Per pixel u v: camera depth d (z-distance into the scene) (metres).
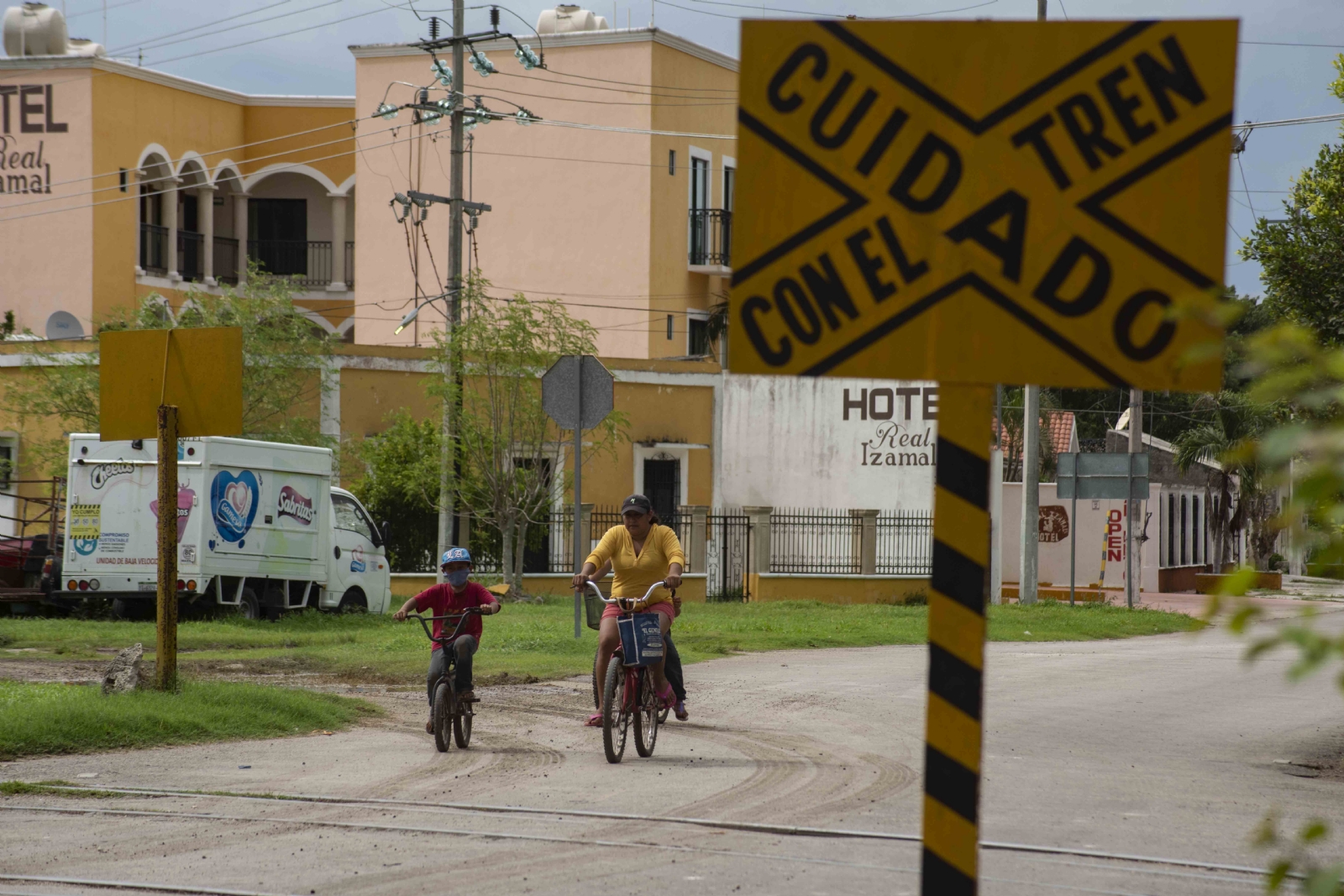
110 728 16.39
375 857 10.98
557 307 45.34
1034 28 5.92
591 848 11.32
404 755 16.33
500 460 42.88
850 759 16.23
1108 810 13.47
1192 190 5.77
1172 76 5.79
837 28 6.10
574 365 29.44
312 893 9.87
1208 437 72.94
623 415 44.94
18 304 62.38
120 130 63.06
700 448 53.09
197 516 33.50
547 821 12.41
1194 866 11.09
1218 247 5.74
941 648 6.04
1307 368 3.72
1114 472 48.72
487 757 16.30
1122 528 67.56
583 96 63.38
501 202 64.62
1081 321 5.88
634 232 62.53
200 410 18.23
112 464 34.16
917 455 53.88
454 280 44.78
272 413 45.31
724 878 10.32
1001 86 5.94
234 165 69.38
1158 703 23.12
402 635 31.33
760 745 17.41
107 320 47.72
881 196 6.06
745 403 55.44
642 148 62.34
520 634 30.27
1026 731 19.22
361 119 65.50
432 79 65.62
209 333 18.17
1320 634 3.73
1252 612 3.85
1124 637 39.97
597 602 17.64
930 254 6.02
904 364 6.05
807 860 10.92
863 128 6.08
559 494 44.38
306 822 12.29
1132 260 5.82
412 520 45.50
